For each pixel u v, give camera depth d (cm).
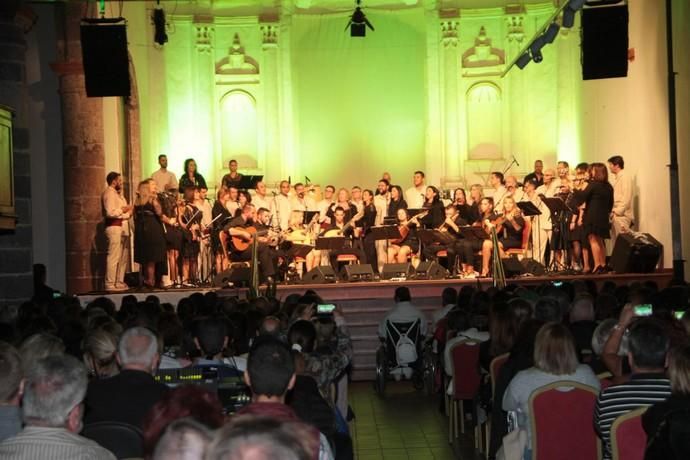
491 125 2191
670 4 1566
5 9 1453
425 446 967
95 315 788
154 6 2134
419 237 1662
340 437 516
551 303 775
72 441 372
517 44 2172
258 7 2197
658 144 1741
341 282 1608
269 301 1069
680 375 441
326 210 1920
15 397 439
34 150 1712
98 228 1702
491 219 1703
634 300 830
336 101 2286
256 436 198
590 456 592
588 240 1658
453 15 2180
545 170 2095
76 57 1686
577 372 602
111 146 1816
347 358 855
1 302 1460
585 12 1468
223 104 2200
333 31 2270
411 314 1280
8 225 1209
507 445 613
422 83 2278
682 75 1627
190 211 1700
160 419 345
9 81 1459
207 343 632
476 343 952
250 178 1884
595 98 2045
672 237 1563
